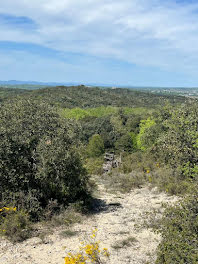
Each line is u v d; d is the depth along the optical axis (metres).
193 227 3.90
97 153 30.45
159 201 9.05
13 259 4.80
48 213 6.96
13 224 5.93
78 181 8.03
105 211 8.30
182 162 9.27
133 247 5.43
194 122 9.11
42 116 8.23
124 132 41.16
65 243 5.63
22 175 7.10
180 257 3.59
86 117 54.25
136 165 15.24
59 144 7.66
